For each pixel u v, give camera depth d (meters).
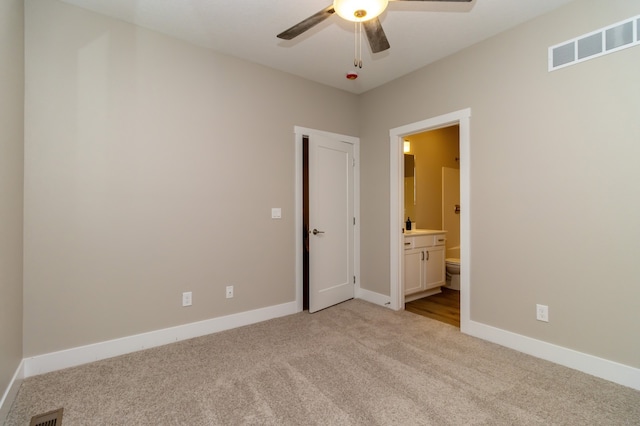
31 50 2.09
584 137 2.15
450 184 5.35
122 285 2.43
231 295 2.96
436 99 3.09
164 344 2.59
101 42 2.34
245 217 3.05
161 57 2.60
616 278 2.02
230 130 2.97
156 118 2.57
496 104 2.63
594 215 2.11
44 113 2.13
